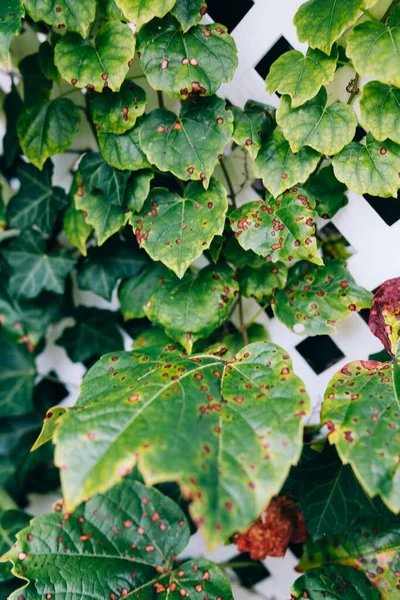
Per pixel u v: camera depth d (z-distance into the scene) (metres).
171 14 0.46
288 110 0.47
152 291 0.55
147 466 0.37
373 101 0.46
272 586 0.63
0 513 0.63
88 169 0.52
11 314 0.62
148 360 0.47
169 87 0.46
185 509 0.54
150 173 0.50
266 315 0.57
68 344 0.64
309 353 0.61
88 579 0.47
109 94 0.49
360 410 0.42
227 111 0.47
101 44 0.47
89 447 0.39
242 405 0.41
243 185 0.54
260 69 0.56
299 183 0.51
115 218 0.51
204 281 0.51
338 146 0.46
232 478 0.37
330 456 0.51
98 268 0.58
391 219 0.57
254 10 0.50
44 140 0.54
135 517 0.49
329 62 0.45
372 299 0.50
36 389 0.69
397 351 0.46
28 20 0.54
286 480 0.53
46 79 0.53
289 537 0.54
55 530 0.48
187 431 0.39
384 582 0.50
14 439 0.67
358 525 0.52
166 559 0.49
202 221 0.48
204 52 0.46
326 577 0.48
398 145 0.46
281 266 0.51
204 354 0.46
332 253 0.53
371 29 0.44
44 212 0.59
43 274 0.60
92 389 0.46
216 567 0.48
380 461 0.39
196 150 0.47
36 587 0.46
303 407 0.40
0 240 0.62
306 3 0.46
